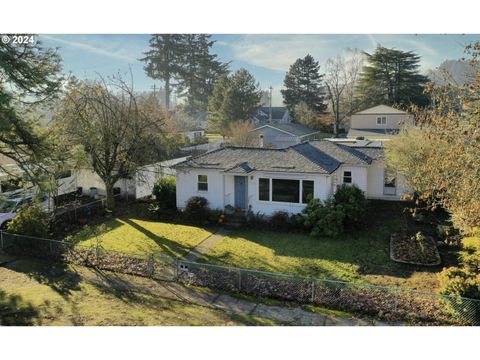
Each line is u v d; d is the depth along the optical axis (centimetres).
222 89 6662
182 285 1381
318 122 6825
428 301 1172
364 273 1467
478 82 1126
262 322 1112
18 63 1438
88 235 1941
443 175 1239
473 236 1316
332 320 1127
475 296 1111
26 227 1727
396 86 5962
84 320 1116
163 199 2314
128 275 1467
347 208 1944
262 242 1819
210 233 1967
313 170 1994
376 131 4750
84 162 2061
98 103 2191
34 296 1292
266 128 5091
